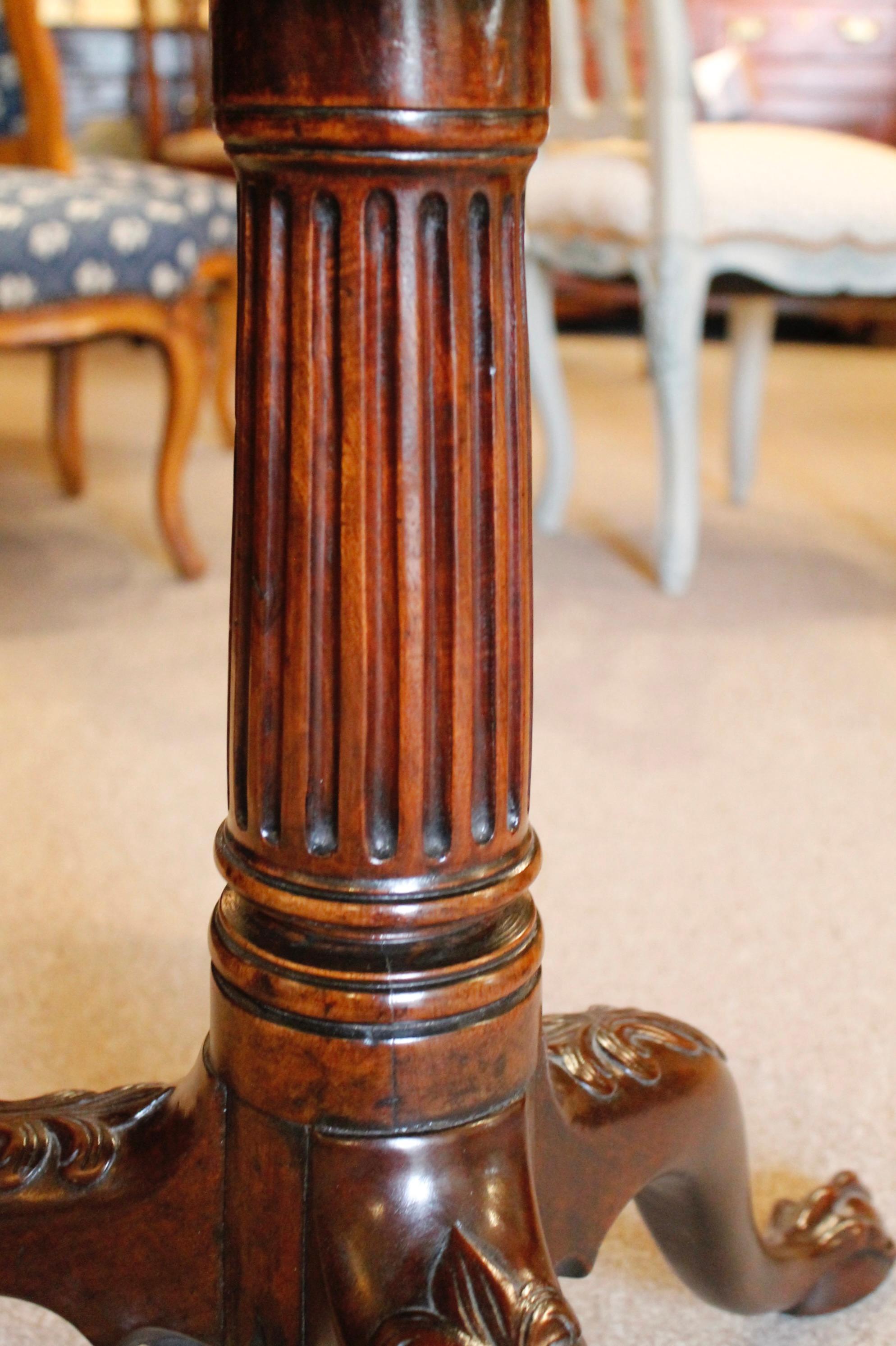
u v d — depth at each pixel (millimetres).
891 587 1735
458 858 402
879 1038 841
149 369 3148
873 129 3191
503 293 379
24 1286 462
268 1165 425
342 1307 409
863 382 3029
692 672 1439
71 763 1205
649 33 1448
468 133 350
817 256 1559
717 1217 556
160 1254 456
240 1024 418
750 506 2086
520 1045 424
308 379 368
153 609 1607
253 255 374
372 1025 398
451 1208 411
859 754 1261
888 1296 658
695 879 1029
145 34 3219
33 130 1614
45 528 1908
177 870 1032
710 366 3174
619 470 2303
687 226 1516
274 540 384
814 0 3121
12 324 1381
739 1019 854
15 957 911
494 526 387
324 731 391
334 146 345
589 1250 503
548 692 1377
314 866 399
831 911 992
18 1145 469
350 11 334
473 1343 388
